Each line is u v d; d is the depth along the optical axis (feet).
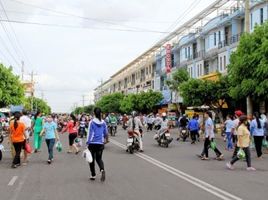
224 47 164.66
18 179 45.01
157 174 48.80
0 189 39.04
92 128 43.86
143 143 100.63
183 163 60.08
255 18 140.97
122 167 55.31
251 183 42.29
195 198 34.47
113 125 131.85
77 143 75.20
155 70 292.61
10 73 203.10
